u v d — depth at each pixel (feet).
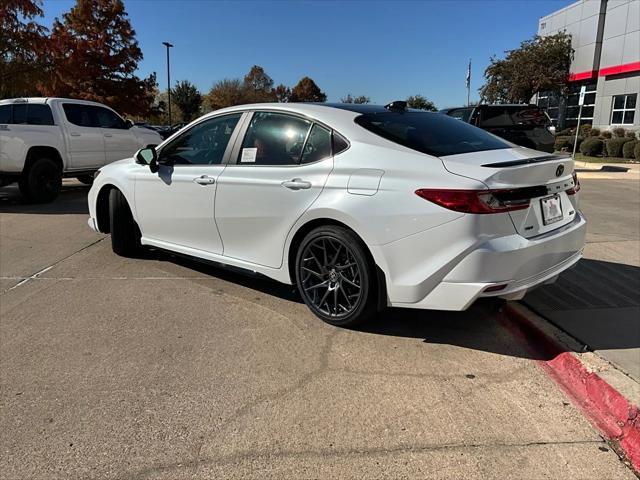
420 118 14.39
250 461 8.41
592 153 76.89
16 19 52.54
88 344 12.56
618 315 13.56
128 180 18.17
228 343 12.60
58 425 9.37
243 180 14.42
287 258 13.84
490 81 113.50
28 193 33.19
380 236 11.75
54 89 61.93
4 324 13.73
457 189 10.85
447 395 10.36
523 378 11.06
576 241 12.87
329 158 12.92
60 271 18.26
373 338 12.88
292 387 10.62
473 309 14.71
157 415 9.66
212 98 264.11
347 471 8.19
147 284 16.85
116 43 89.30
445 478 8.04
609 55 90.79
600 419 9.61
